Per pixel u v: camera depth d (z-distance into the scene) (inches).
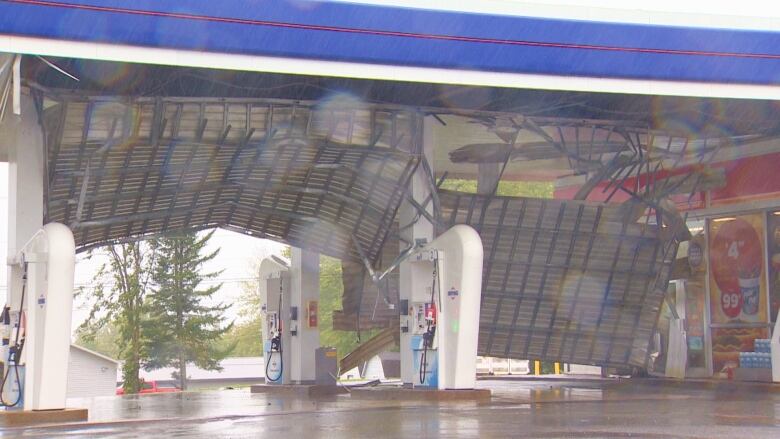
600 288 908.0
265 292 952.9
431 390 700.7
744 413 525.7
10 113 633.0
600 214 872.3
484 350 921.5
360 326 967.0
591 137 784.3
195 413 601.6
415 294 733.3
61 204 738.8
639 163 841.5
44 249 556.4
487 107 755.4
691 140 858.8
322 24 566.3
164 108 657.0
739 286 967.6
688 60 634.8
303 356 915.4
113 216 829.8
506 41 601.6
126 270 1732.3
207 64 548.7
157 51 538.6
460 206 859.4
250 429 469.7
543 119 757.9
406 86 703.1
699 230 1019.3
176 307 1713.8
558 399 684.1
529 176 1147.3
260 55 558.3
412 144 733.3
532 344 920.9
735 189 964.6
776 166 922.1
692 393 766.5
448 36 591.5
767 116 796.6
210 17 543.8
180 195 820.0
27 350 552.7
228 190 839.1
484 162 908.0
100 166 701.3
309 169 791.7
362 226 876.6
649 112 776.3
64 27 518.0
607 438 386.3
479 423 471.8
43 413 539.2
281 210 885.2
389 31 579.8
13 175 641.6
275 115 687.7
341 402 700.7
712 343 996.6
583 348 927.7
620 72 625.9
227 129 674.8
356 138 719.1
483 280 891.4
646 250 898.1
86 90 635.5
